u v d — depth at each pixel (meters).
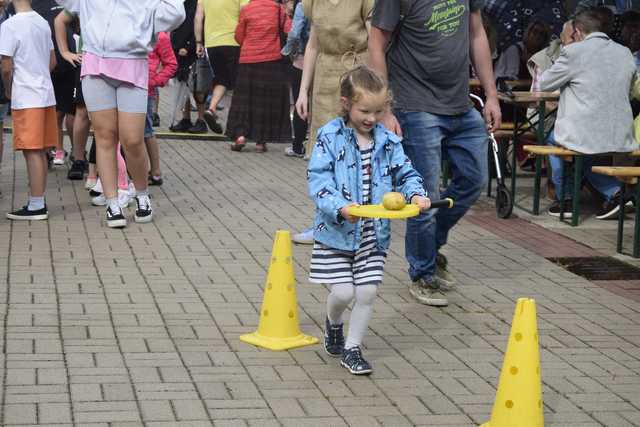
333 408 6.07
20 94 10.66
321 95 10.52
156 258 9.48
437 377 6.67
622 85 11.48
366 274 6.56
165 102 22.52
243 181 13.74
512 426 5.65
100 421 5.70
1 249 9.56
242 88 16.23
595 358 7.20
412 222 8.21
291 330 7.21
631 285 9.22
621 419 6.10
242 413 5.93
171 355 6.86
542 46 13.90
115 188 10.68
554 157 11.87
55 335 7.15
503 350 7.28
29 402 5.93
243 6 16.08
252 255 9.73
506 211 11.83
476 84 12.88
